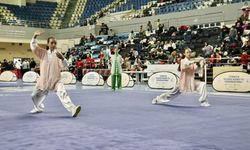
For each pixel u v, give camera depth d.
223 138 4.75
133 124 5.90
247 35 18.59
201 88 8.76
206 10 24.50
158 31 24.80
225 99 10.70
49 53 6.98
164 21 27.28
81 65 22.42
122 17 32.16
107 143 4.38
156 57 20.19
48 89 7.01
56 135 4.88
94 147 4.15
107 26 30.98
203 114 7.23
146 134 5.00
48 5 38.47
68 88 16.03
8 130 5.27
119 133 5.06
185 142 4.47
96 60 25.67
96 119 6.46
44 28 35.19
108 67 20.50
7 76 23.28
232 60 16.67
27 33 34.25
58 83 6.91
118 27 30.67
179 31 23.36
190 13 25.52
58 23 37.25
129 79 16.77
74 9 38.53
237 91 13.31
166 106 8.72
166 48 21.59
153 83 15.54
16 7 36.22
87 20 35.31
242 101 10.09
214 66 17.02
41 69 7.04
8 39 33.12
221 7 23.59
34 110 7.39
